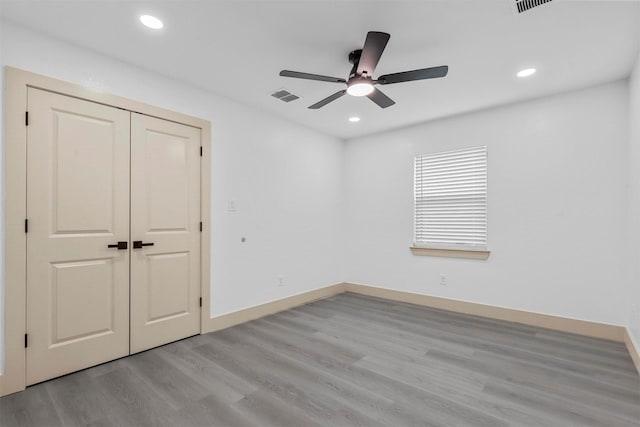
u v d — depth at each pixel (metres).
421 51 2.38
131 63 2.58
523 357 2.54
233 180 3.37
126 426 1.70
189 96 2.98
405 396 1.98
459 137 3.81
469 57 2.46
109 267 2.46
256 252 3.61
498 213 3.52
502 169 3.50
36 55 2.12
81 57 2.32
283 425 1.71
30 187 2.09
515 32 2.13
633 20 1.98
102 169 2.42
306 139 4.28
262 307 3.66
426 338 2.95
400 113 3.73
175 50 2.39
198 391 2.04
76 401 1.93
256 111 3.61
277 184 3.87
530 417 1.77
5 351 1.99
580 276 3.05
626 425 1.69
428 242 4.09
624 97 2.84
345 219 4.89
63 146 2.23
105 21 2.03
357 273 4.78
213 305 3.17
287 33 2.17
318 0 1.83
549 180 3.21
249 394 2.01
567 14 1.93
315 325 3.33
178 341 2.88
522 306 3.37
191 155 3.00
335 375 2.25
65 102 2.24
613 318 2.89
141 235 2.64
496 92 3.12
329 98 2.57
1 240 1.98
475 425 1.70
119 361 2.47
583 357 2.53
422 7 1.89
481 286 3.64
